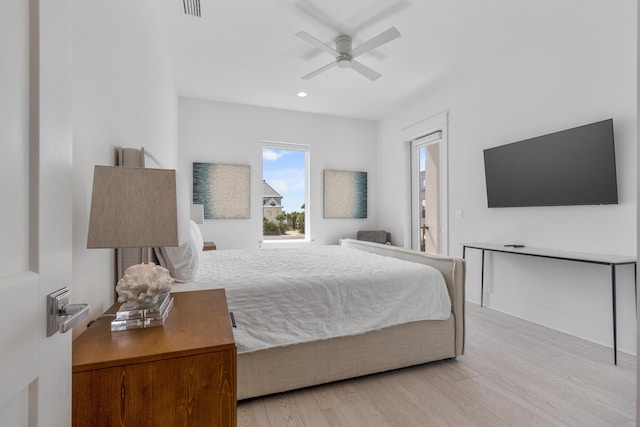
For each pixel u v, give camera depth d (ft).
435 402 5.53
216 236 15.20
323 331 5.85
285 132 16.44
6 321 1.43
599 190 7.84
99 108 4.26
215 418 2.91
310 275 6.43
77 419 2.64
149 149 7.54
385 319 6.33
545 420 5.02
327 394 5.79
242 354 5.42
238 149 15.60
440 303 6.89
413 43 10.02
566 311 8.77
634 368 6.66
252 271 7.00
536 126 9.52
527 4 8.21
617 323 7.63
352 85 13.28
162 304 3.75
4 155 1.47
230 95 14.43
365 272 6.75
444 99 13.23
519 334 8.59
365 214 18.02
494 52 10.61
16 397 1.55
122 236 3.33
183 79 12.72
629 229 7.41
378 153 18.34
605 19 7.84
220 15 8.62
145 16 7.02
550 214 9.19
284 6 8.25
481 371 6.59
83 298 3.75
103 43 4.39
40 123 1.75
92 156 4.03
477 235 11.67
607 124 7.63
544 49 9.28
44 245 1.78
